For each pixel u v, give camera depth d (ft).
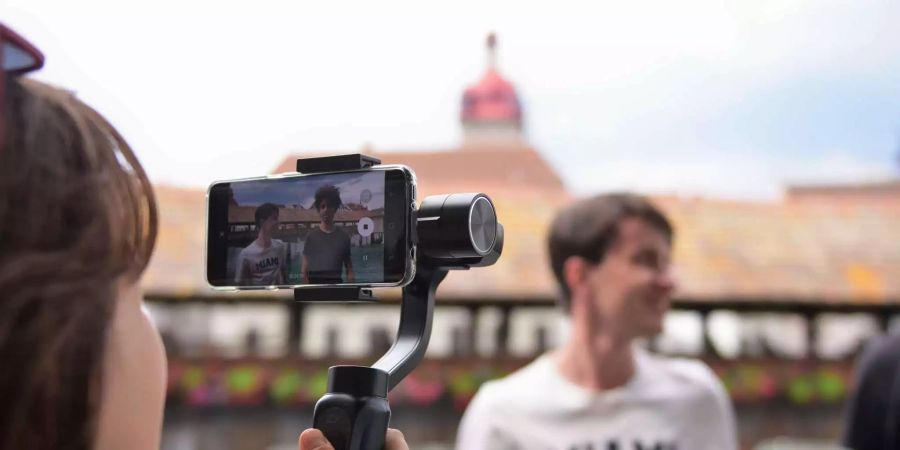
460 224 1.83
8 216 1.27
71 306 1.29
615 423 5.40
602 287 5.53
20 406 1.26
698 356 10.64
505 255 11.01
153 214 1.47
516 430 5.47
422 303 2.00
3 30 1.32
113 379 1.41
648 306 5.49
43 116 1.34
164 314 10.17
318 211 1.92
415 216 1.87
